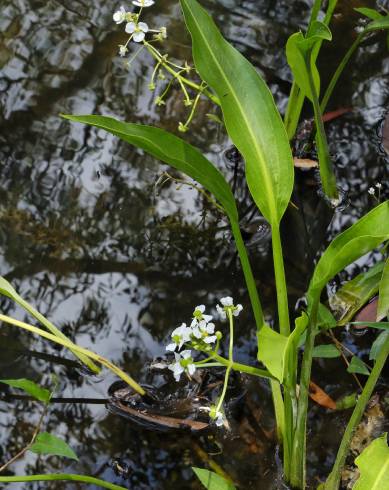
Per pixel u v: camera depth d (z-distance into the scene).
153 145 1.03
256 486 1.08
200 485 1.08
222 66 1.06
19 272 1.22
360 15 1.49
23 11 1.47
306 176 1.33
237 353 1.17
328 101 1.40
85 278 1.22
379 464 0.99
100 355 1.16
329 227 1.28
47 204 1.27
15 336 1.17
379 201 1.30
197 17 1.07
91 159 1.32
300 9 1.51
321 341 1.17
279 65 1.44
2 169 1.30
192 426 1.11
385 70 1.43
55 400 1.13
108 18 1.47
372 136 1.36
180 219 1.27
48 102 1.37
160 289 1.22
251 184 1.05
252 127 1.05
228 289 1.22
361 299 1.18
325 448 1.11
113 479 1.08
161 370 1.15
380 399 1.13
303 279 1.23
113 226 1.26
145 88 1.39
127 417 1.12
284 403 1.04
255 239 1.26
